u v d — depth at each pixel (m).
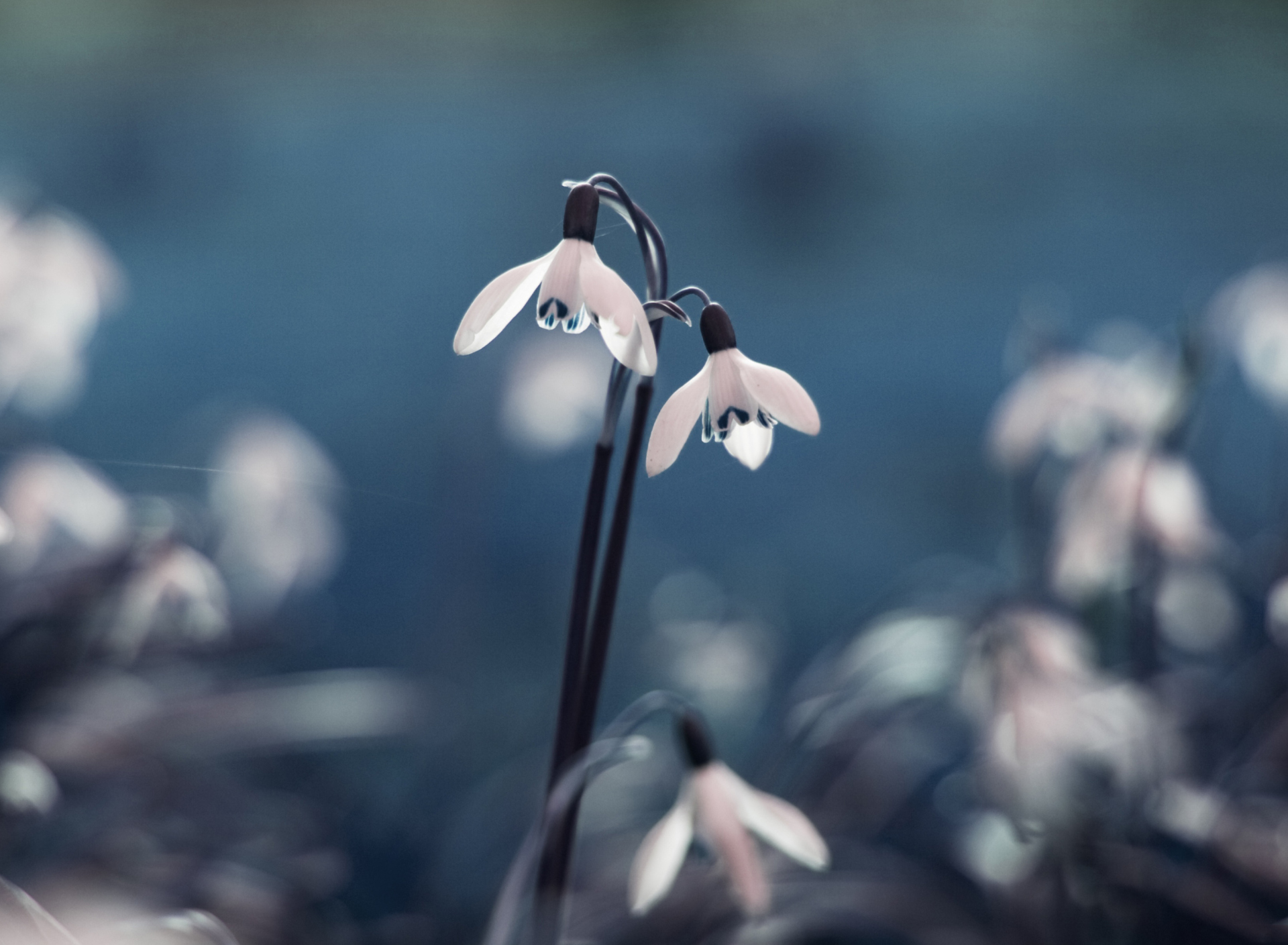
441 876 0.73
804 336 1.80
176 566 0.64
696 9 2.59
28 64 2.42
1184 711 0.73
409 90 2.43
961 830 0.71
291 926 0.65
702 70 2.41
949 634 0.64
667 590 1.08
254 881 0.65
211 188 2.21
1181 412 0.64
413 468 1.42
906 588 0.79
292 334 1.80
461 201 2.15
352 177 2.22
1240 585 0.79
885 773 0.75
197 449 0.99
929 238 2.00
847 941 0.66
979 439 1.53
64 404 0.75
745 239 2.05
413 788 0.83
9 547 0.64
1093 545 0.65
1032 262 1.89
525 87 2.42
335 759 0.85
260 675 0.84
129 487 0.77
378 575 1.22
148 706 0.68
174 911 0.62
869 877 0.66
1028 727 0.62
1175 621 0.74
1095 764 0.65
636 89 2.37
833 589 1.24
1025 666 0.62
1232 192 1.99
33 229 0.65
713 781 0.55
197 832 0.67
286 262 2.02
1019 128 2.16
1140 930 0.64
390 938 0.68
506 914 0.55
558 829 0.53
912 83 2.29
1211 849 0.65
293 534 0.80
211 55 2.49
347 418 1.55
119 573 0.64
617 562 0.53
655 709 0.55
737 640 0.97
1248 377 0.78
